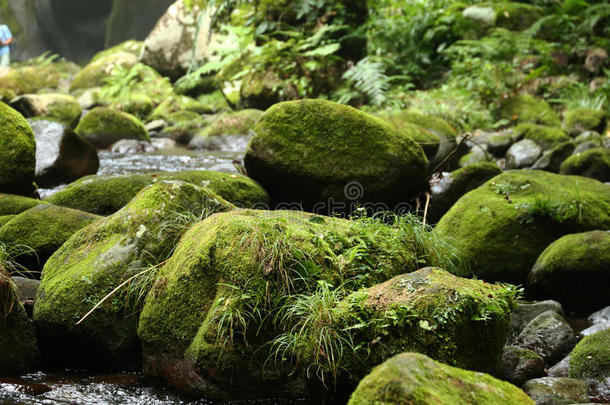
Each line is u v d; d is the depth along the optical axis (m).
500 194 5.13
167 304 3.24
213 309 3.09
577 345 3.40
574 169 6.87
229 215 3.47
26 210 4.56
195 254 3.27
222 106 13.09
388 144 5.41
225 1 12.88
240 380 3.01
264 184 5.47
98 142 10.39
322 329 2.90
